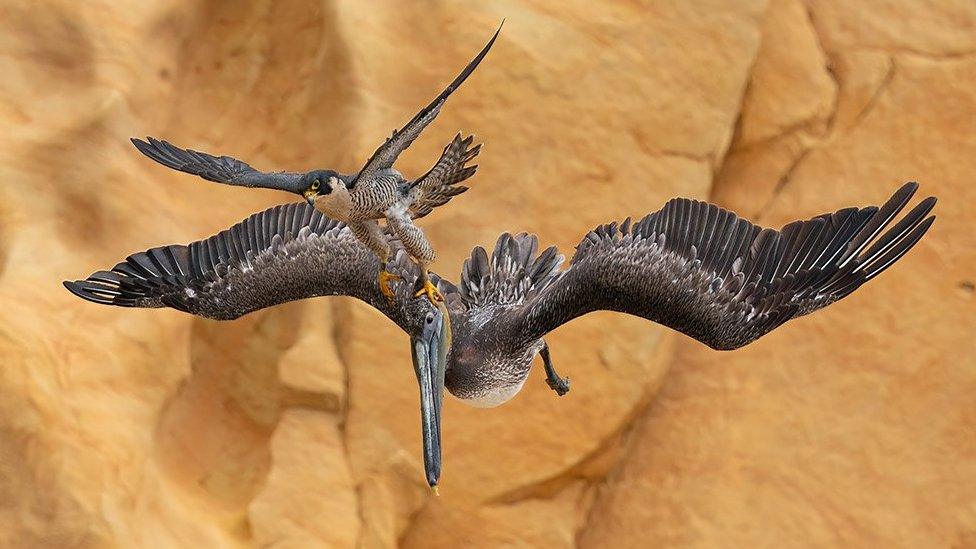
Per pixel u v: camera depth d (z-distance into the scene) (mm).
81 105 15945
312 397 15781
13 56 16109
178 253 8859
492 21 16359
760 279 8617
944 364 17203
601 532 16641
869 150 17781
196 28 16953
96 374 14805
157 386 15203
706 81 16688
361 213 6609
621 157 16188
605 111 16297
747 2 17141
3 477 14125
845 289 8695
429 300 7906
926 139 17812
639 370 16047
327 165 15875
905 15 18344
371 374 15773
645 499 16797
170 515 14914
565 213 15906
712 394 17266
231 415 16047
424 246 6766
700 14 16969
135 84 16359
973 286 17422
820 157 17781
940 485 16859
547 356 9742
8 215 15188
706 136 16469
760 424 17094
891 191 17625
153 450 15086
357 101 15867
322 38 16359
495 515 16047
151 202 15812
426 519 15953
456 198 15797
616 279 8500
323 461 15664
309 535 15352
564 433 16047
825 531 16703
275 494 15461
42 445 14219
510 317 8547
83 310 15031
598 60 16438
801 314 8672
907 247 8828
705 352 17469
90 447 14398
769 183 17688
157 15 16828
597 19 16734
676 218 8711
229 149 16484
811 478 16906
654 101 16469
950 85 17969
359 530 15555
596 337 16047
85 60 16250
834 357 17328
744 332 8523
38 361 14484
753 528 16703
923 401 17109
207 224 16078
